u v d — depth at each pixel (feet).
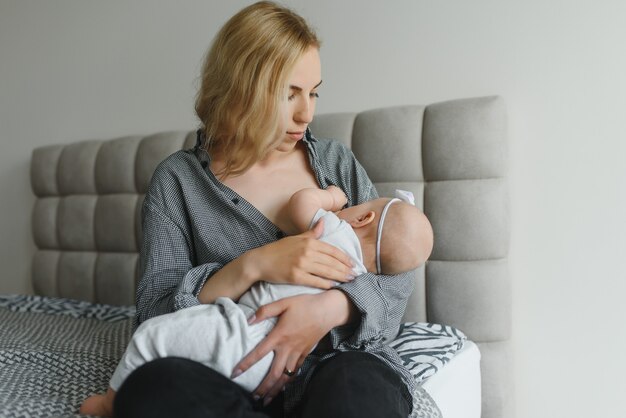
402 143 5.24
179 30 7.05
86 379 3.59
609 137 4.84
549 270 5.09
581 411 4.99
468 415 4.31
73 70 7.91
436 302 5.00
